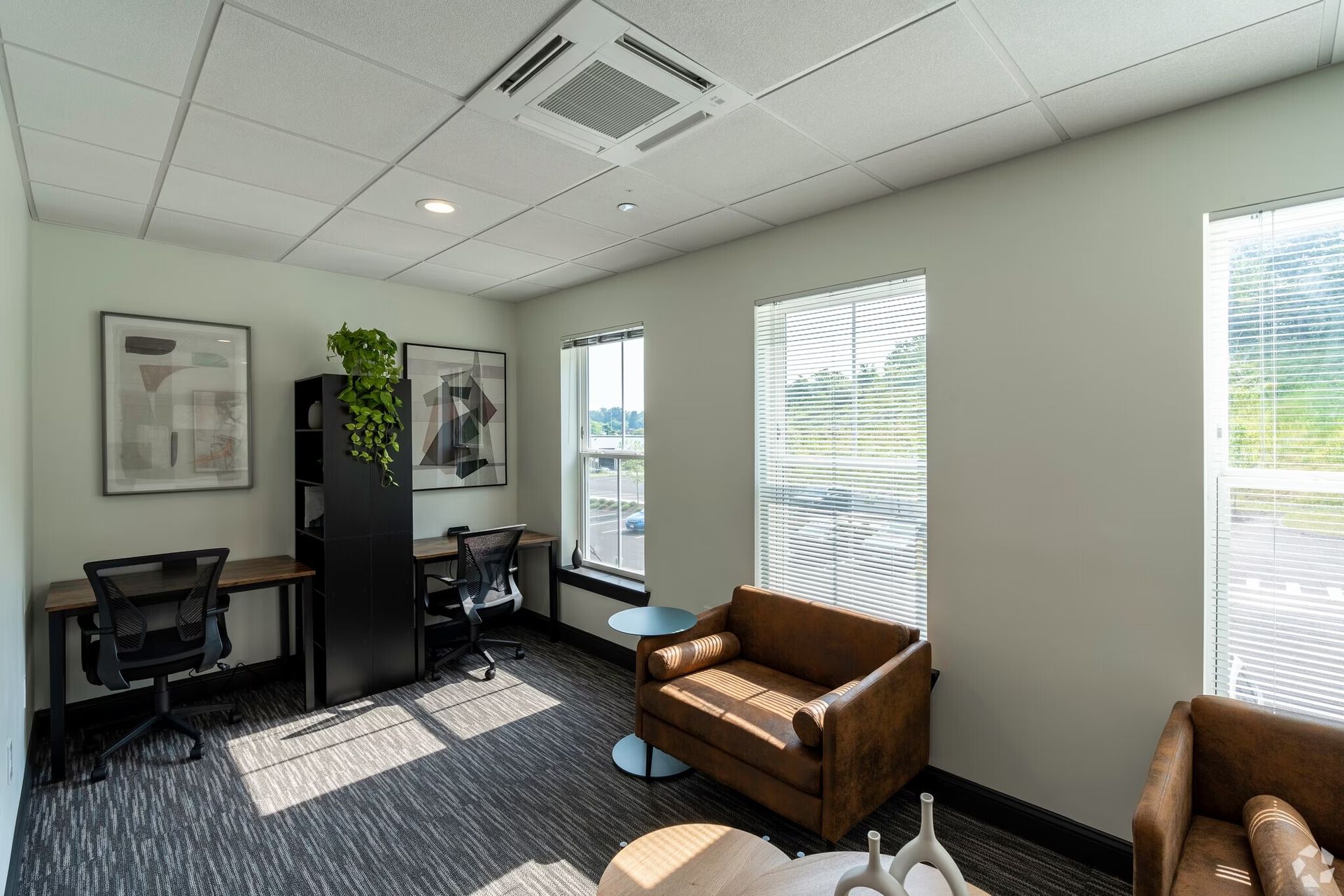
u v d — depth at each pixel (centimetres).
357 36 163
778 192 271
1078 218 221
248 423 369
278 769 280
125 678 281
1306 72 180
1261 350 193
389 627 373
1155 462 206
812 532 310
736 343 339
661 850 176
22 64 174
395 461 379
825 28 161
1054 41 166
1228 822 178
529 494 493
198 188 265
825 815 204
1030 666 234
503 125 212
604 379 442
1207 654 201
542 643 456
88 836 233
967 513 251
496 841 232
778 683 272
